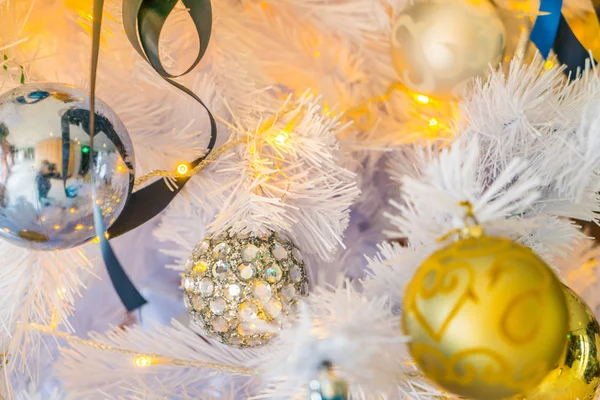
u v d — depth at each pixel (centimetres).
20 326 47
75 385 52
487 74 47
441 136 52
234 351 52
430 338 37
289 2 53
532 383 37
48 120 40
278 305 46
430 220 43
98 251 57
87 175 41
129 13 42
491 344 36
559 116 46
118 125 42
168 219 54
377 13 54
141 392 50
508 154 47
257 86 53
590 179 46
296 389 40
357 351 38
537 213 46
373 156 56
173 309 61
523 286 36
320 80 55
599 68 51
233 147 50
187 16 50
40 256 48
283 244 48
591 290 52
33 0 48
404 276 44
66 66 52
